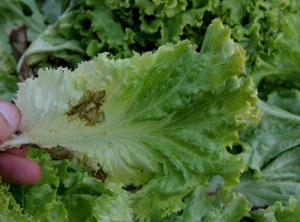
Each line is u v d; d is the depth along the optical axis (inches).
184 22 12.0
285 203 11.3
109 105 7.8
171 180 7.9
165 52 7.6
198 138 7.7
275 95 12.7
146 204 9.2
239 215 10.6
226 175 7.6
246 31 12.4
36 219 8.4
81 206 9.3
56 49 12.8
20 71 12.9
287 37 12.6
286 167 11.8
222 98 7.5
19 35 13.4
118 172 8.1
